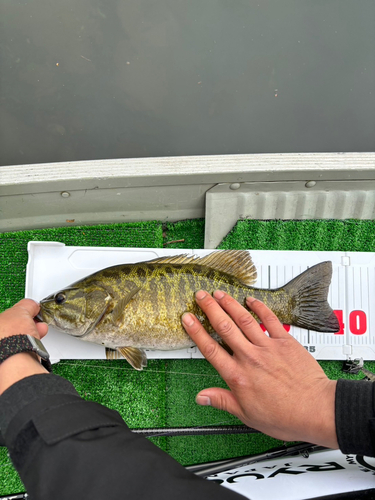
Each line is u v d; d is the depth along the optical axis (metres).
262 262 0.51
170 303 0.44
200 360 0.50
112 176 0.44
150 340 0.44
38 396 0.21
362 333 0.50
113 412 0.22
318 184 0.48
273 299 0.47
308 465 0.40
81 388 0.49
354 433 0.31
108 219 0.51
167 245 0.53
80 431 0.18
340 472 0.36
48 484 0.17
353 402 0.31
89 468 0.17
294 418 0.34
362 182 0.48
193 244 0.53
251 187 0.48
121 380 0.50
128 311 0.43
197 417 0.49
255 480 0.37
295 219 0.52
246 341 0.38
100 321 0.44
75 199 0.47
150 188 0.47
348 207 0.51
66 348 0.48
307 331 0.50
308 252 0.51
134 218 0.51
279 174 0.46
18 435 0.20
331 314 0.47
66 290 0.44
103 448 0.18
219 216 0.50
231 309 0.40
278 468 0.41
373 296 0.51
